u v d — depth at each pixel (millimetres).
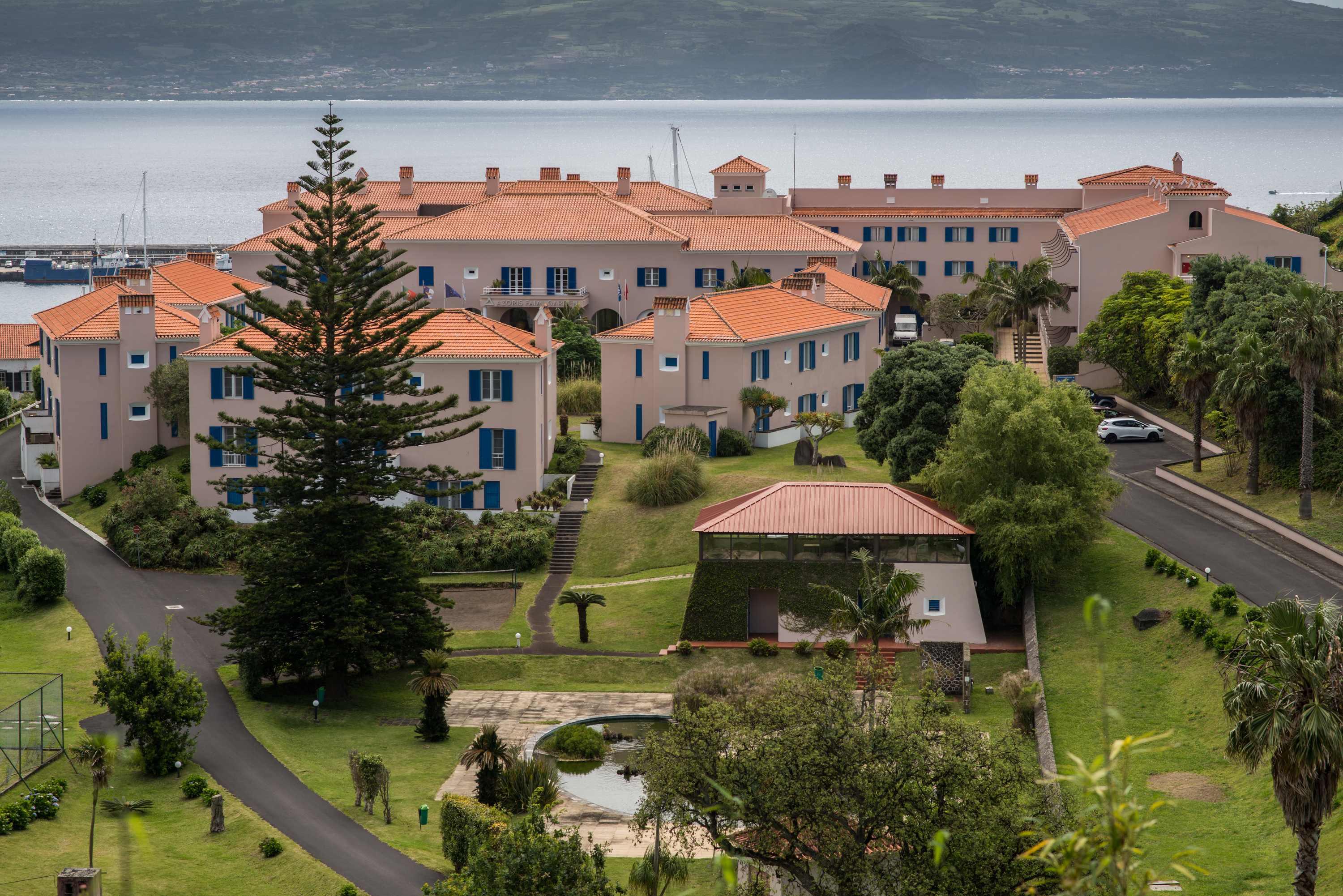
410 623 107438
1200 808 78688
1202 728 87688
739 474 141000
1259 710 58312
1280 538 114625
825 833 63688
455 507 142000
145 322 154750
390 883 74312
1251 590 102625
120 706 88125
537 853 64812
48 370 163750
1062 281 183375
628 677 109875
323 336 114500
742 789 64438
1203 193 178000
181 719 89875
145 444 156375
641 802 80562
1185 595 103250
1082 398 117250
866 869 62312
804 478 138000
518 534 131875
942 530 112312
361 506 107938
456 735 98625
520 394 139875
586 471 147750
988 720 97562
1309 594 101062
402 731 99938
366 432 109750
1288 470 122625
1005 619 115250
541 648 114188
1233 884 69750
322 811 84062
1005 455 112750
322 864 75688
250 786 87562
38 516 148625
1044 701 93625
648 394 158500
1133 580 109188
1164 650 98062
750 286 197000
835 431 159750
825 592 113438
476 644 114938
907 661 109062
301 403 109625
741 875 72188
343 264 113812
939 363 131625
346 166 112688
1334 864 68688
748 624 115500
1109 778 33219
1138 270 180250
